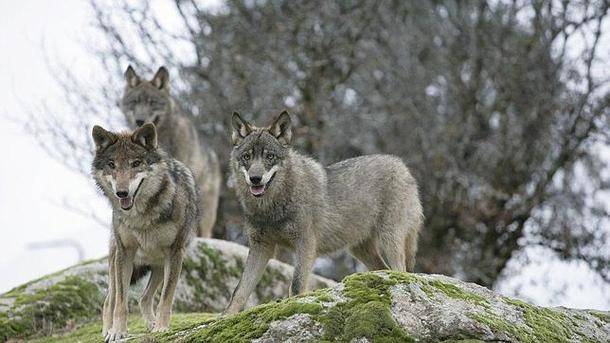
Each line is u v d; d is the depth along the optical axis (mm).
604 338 10797
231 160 14234
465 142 31156
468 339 9516
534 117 30922
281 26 31562
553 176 30188
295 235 13875
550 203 29594
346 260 29031
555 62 31766
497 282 29281
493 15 33375
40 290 16719
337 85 31672
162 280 14188
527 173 30656
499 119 32469
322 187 14297
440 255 29422
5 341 15430
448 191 30125
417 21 34906
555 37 31734
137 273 14078
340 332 9500
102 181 13125
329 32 31391
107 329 13266
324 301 9867
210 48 30125
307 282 13906
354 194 14750
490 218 29750
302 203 13891
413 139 31391
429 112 32312
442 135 31297
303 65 30828
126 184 12664
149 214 12945
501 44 32688
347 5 32344
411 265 15688
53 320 16266
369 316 9523
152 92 21234
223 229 28594
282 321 9695
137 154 12969
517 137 30984
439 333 9539
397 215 15242
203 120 29375
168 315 12992
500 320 9930
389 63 33281
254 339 9617
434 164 30641
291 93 30703
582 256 28812
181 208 13289
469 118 32219
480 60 32812
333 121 30188
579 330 10734
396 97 32469
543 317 10523
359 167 15086
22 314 16047
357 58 32156
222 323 10133
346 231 14703
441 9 35438
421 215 15859
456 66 33375
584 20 30578
